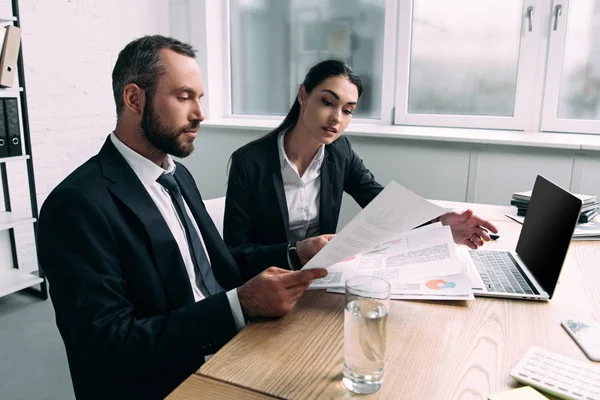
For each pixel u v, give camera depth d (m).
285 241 1.64
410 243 1.27
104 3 3.14
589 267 1.25
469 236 1.38
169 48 1.05
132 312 0.96
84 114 3.12
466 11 2.97
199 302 0.94
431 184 2.93
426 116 3.15
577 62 2.78
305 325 0.93
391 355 0.82
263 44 3.55
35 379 1.97
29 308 2.60
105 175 1.01
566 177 2.63
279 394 0.72
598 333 0.89
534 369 0.76
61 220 0.93
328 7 3.30
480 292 1.06
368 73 3.29
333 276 1.14
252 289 0.94
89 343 0.88
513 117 2.96
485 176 2.79
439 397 0.71
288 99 3.56
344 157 1.78
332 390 0.73
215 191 3.59
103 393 1.00
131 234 1.00
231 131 3.41
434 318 0.96
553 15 2.74
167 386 1.05
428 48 3.10
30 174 2.63
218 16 3.56
